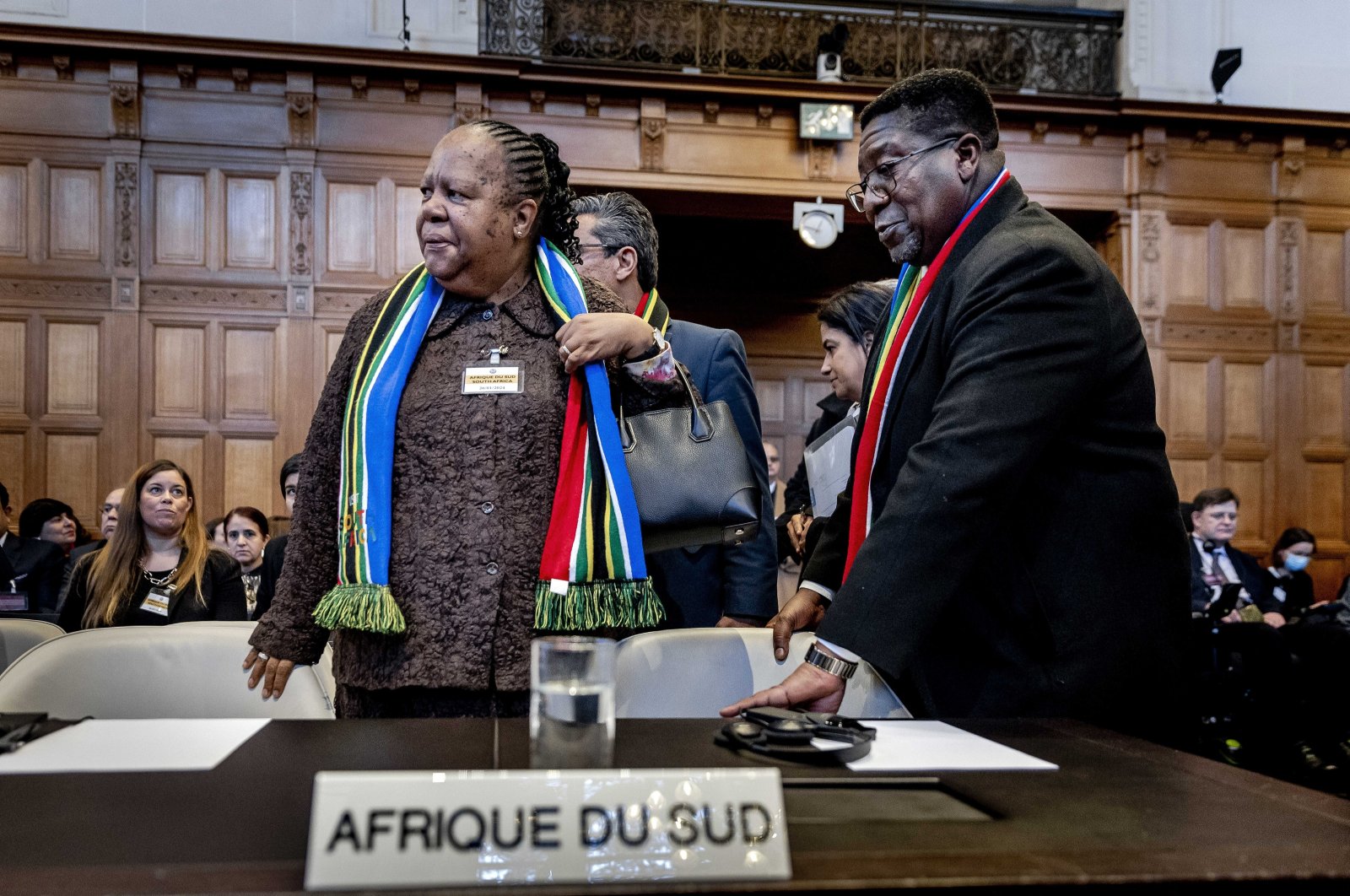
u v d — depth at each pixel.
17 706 1.47
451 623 1.40
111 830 0.77
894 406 1.57
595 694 0.80
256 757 1.00
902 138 1.61
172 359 8.04
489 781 0.72
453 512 1.44
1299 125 9.21
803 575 1.67
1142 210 9.14
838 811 0.86
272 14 8.09
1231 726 5.23
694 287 11.12
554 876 0.70
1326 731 5.24
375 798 0.70
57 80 7.91
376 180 8.20
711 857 0.71
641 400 1.65
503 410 1.48
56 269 7.92
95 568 3.88
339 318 8.16
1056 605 1.44
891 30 9.23
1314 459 9.41
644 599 1.48
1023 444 1.34
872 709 1.64
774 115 8.71
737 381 2.41
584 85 8.37
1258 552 9.31
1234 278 9.33
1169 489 1.51
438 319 1.56
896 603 1.28
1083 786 0.93
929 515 1.31
